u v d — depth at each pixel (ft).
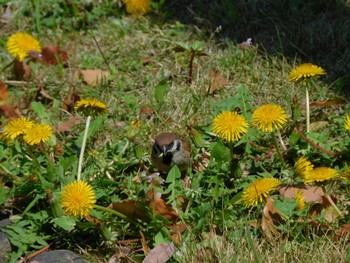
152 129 22.30
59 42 27.81
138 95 24.71
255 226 17.52
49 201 17.69
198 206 18.26
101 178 19.65
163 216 17.99
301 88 23.80
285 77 24.34
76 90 25.05
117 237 18.07
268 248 16.92
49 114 23.72
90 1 29.32
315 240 16.83
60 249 18.08
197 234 17.57
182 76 25.16
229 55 25.91
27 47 25.09
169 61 26.12
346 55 25.12
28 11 29.32
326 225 17.25
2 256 18.08
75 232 18.34
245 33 27.20
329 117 22.24
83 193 16.70
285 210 17.35
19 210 18.84
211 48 26.76
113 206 17.89
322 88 23.70
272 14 27.40
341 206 18.65
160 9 28.89
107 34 27.86
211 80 24.44
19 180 19.94
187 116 22.98
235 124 18.44
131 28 28.12
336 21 26.37
